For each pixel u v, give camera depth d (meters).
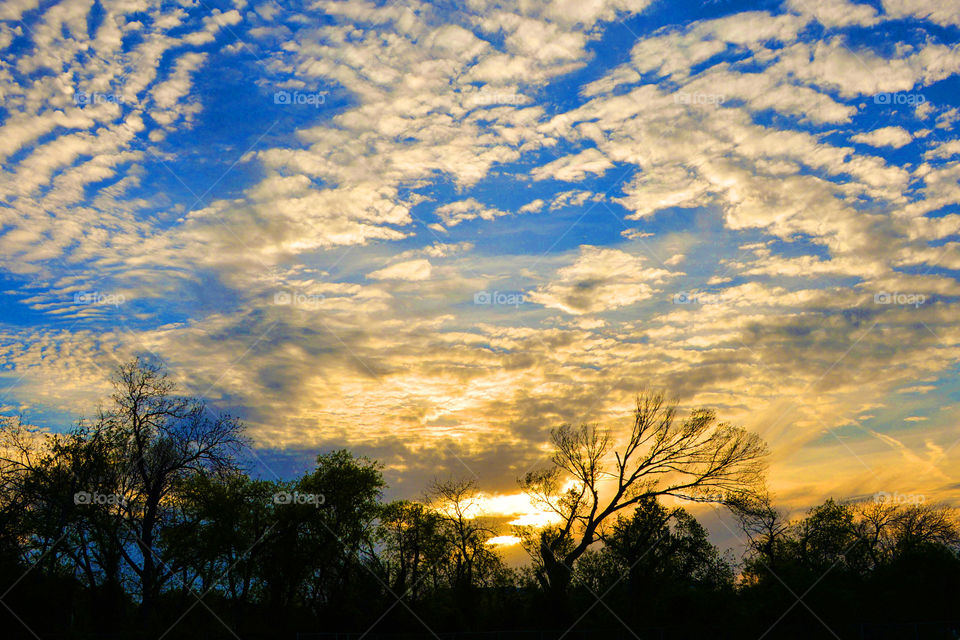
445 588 53.31
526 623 48.00
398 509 55.06
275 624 46.19
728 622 44.22
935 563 44.09
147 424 43.28
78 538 41.03
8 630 36.59
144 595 40.44
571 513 49.69
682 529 50.59
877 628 39.19
